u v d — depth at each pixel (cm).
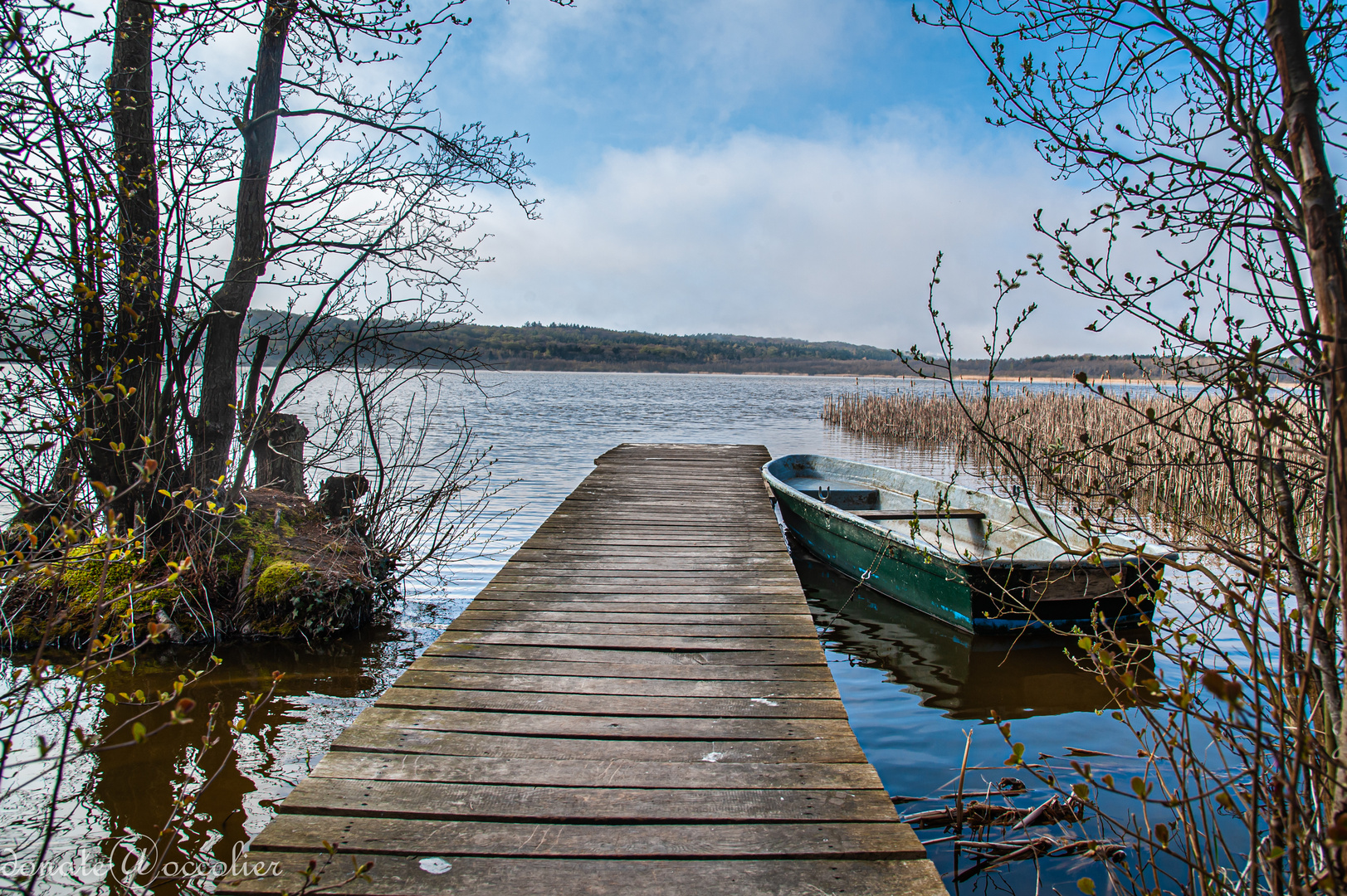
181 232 478
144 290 438
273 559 559
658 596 464
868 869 212
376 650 514
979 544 669
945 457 1630
